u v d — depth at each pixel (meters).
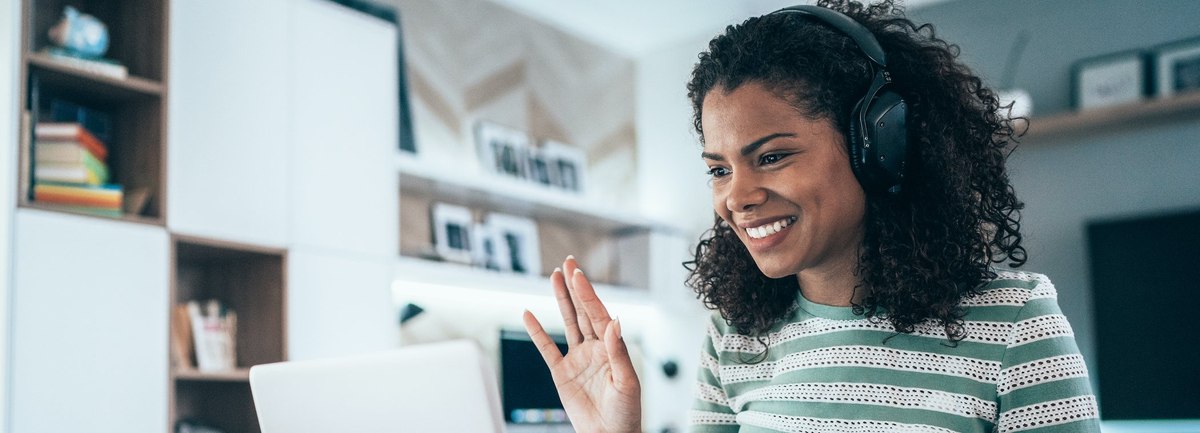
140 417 2.91
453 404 1.01
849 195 1.08
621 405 1.07
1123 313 4.54
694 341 5.34
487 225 4.56
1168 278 4.48
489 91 4.83
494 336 4.62
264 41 3.36
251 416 3.29
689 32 5.47
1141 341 4.50
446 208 4.40
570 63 5.31
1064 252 4.79
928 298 1.08
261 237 3.27
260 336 3.36
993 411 1.06
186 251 3.24
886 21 1.19
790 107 1.06
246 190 3.25
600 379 1.11
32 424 2.67
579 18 5.26
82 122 3.00
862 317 1.14
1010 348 1.06
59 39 2.91
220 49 3.23
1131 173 4.70
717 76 1.12
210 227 3.13
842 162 1.07
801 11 1.14
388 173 3.73
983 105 1.18
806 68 1.07
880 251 1.10
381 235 3.67
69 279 2.79
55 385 2.73
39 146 2.87
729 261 1.25
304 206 3.42
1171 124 4.64
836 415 1.12
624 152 5.53
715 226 1.28
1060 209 4.82
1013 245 1.16
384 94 3.77
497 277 4.22
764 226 1.08
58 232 2.78
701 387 1.31
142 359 2.93
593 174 5.32
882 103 1.07
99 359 2.83
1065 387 1.04
